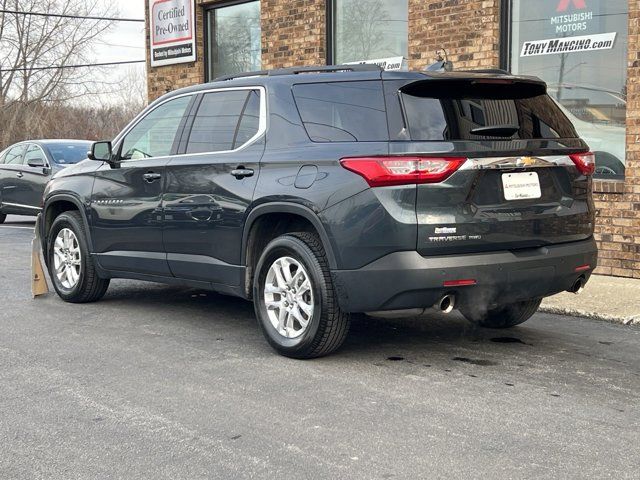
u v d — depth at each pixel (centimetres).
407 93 525
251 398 482
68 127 5072
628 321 688
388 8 1169
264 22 1295
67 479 372
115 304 777
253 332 654
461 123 520
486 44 1012
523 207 536
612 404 471
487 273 520
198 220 635
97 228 740
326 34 1226
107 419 449
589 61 950
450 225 510
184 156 658
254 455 396
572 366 554
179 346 609
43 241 817
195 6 1417
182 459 392
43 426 439
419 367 548
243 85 629
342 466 381
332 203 530
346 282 525
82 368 550
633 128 888
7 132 4566
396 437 417
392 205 508
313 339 550
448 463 383
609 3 929
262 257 581
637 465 382
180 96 686
